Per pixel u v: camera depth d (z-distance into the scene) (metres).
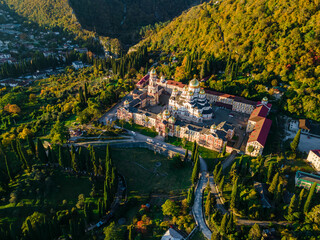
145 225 143.12
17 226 148.62
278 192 140.00
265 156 185.75
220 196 158.00
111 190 164.12
